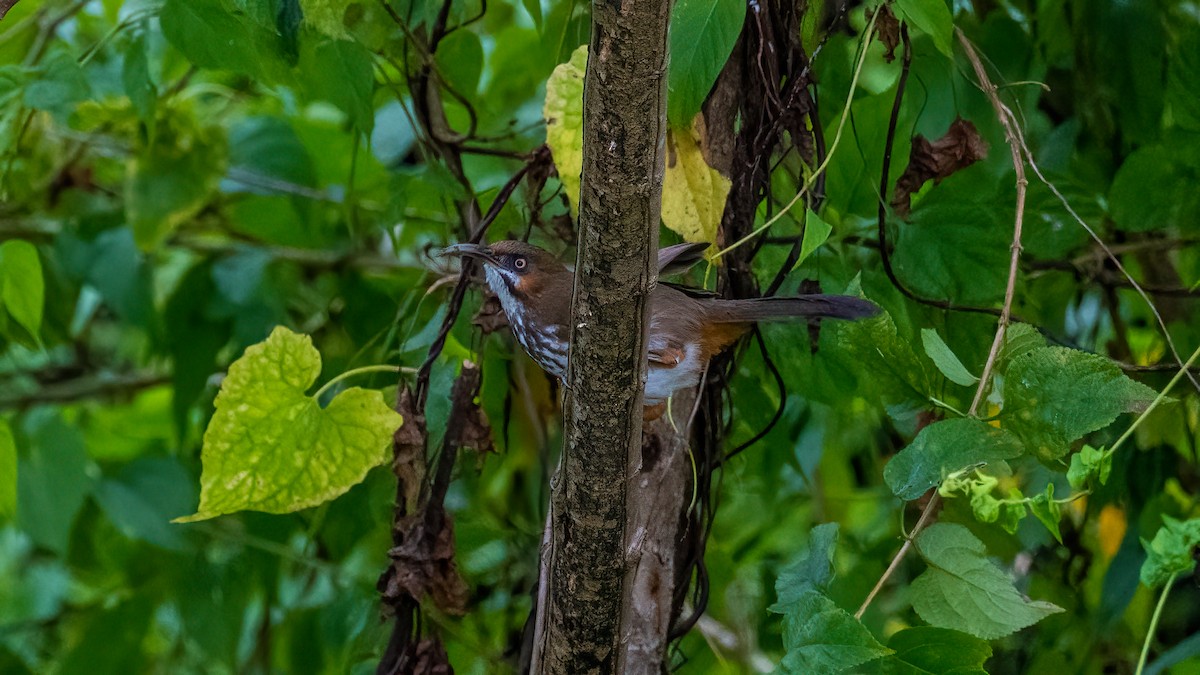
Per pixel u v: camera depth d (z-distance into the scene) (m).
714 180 7.12
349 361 10.29
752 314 7.71
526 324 8.75
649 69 4.95
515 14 11.73
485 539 9.91
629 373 5.75
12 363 13.27
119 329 14.38
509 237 9.30
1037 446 6.57
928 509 6.54
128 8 9.97
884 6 7.43
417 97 8.94
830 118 8.89
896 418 8.12
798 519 12.15
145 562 11.70
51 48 10.05
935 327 8.67
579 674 6.63
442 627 8.84
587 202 5.33
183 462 10.87
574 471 6.07
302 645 10.97
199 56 8.47
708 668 9.96
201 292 11.12
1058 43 9.95
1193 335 9.73
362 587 10.10
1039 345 6.94
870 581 10.04
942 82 9.35
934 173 8.13
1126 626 9.97
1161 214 8.85
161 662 12.58
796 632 6.22
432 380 8.70
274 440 7.29
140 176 10.35
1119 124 10.00
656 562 7.55
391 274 11.83
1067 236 9.05
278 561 10.70
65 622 12.30
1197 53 8.48
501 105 12.05
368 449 7.41
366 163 11.43
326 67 8.44
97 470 10.92
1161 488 9.72
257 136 11.03
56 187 11.30
